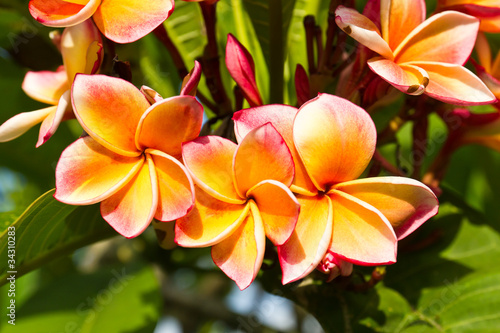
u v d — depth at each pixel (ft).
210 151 1.61
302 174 1.64
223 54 2.19
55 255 1.93
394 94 1.87
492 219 2.77
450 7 1.83
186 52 2.26
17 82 2.40
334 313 1.91
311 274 1.91
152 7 1.67
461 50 1.71
